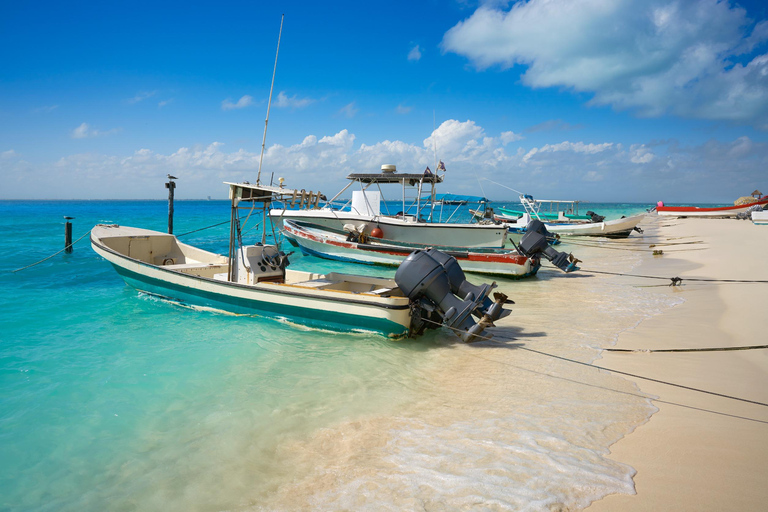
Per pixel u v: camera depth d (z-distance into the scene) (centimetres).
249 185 927
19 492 399
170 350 768
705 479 378
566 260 1600
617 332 867
